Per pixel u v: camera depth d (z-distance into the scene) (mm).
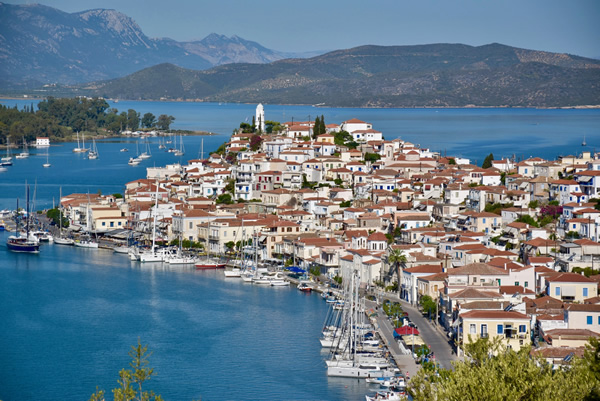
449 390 116438
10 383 196750
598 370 117562
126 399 139250
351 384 193250
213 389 191250
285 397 185625
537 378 115438
